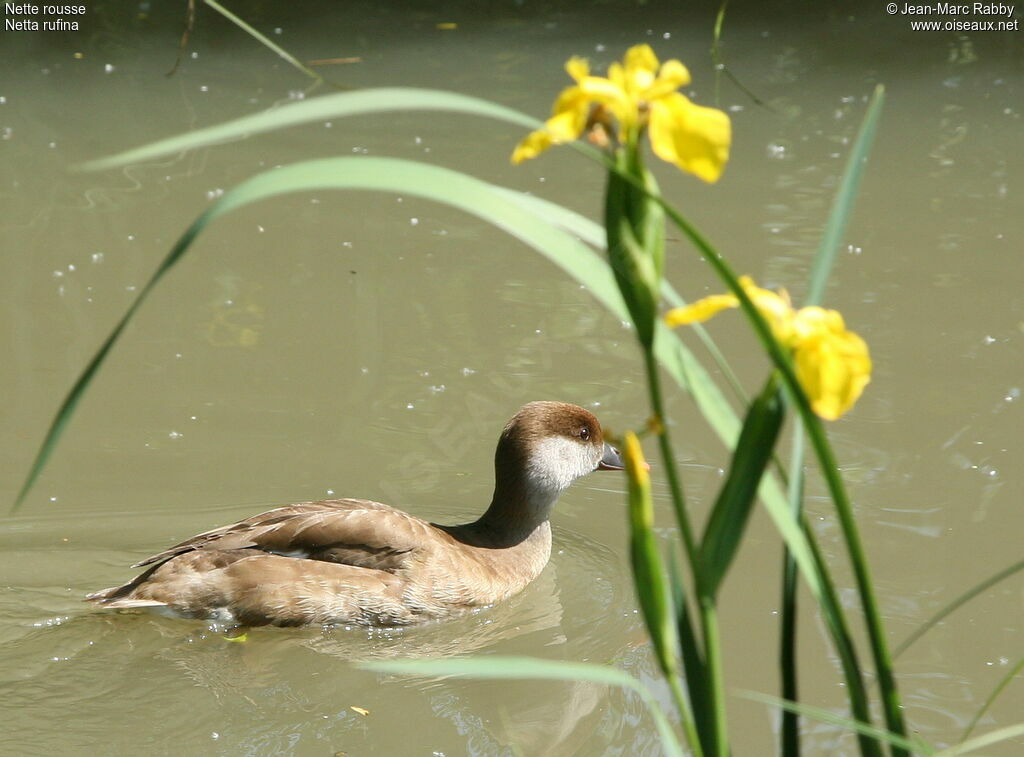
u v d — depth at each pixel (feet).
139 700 28.27
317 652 31.37
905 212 54.65
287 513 33.73
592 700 28.96
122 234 54.08
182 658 30.45
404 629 33.12
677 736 26.99
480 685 29.68
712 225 53.72
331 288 49.47
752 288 10.93
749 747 26.37
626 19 82.69
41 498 36.94
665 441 11.52
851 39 78.13
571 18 83.25
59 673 29.30
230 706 28.14
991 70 72.23
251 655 30.94
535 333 46.47
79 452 39.19
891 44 77.00
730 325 47.21
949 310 46.14
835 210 12.82
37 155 62.44
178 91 71.31
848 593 32.22
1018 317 45.47
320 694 28.99
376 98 9.98
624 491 40.57
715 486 38.06
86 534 35.53
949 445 38.63
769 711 27.73
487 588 34.30
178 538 35.45
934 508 35.73
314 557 33.27
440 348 45.21
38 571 33.73
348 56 76.38
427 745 26.76
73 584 33.27
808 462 38.50
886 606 31.63
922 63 73.61
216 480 38.11
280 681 29.55
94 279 49.96
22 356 44.34
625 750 26.55
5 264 51.06
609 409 41.42
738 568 34.14
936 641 30.25
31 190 58.54
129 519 36.22
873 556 33.73
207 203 57.16
